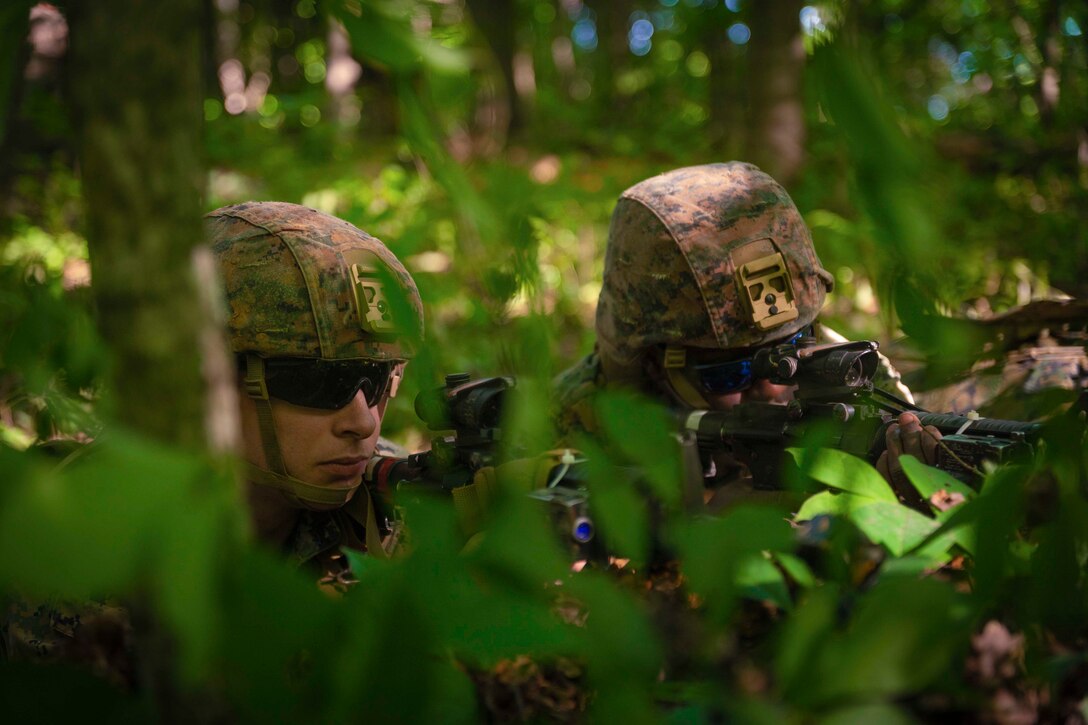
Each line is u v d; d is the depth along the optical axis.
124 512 0.35
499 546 0.51
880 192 0.46
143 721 0.51
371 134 9.84
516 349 0.79
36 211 6.00
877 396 1.81
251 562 0.44
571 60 19.91
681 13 11.62
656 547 0.88
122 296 0.48
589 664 0.55
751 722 0.65
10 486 0.34
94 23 0.47
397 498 0.56
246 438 1.78
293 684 0.58
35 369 1.13
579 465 0.99
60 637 1.29
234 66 10.38
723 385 2.28
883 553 0.99
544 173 10.27
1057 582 0.89
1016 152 7.00
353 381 1.75
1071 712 0.92
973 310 3.41
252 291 1.73
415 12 0.52
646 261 2.29
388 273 0.59
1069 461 0.92
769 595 0.83
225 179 7.60
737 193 2.30
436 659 0.53
